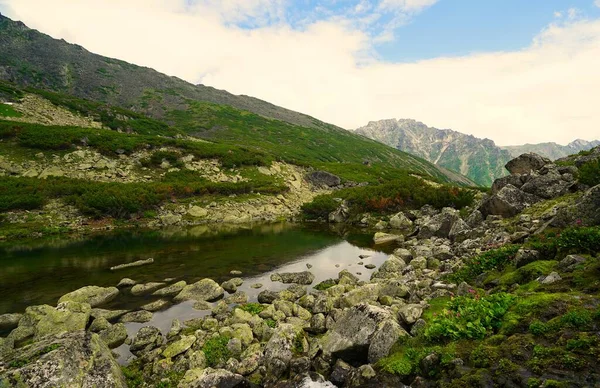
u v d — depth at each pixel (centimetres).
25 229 3506
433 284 1644
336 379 914
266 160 7769
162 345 1289
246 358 1054
